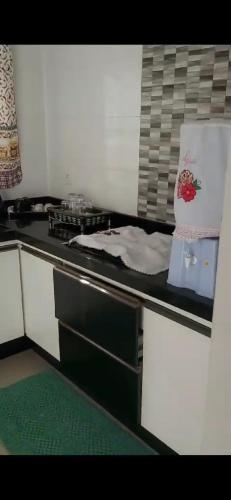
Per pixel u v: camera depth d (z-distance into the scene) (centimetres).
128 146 211
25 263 223
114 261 167
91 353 181
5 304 229
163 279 148
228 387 115
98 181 238
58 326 204
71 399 206
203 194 124
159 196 201
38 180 279
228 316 110
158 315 143
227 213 104
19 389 214
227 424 119
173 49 175
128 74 201
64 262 188
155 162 198
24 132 262
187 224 131
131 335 151
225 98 161
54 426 187
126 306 149
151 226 207
